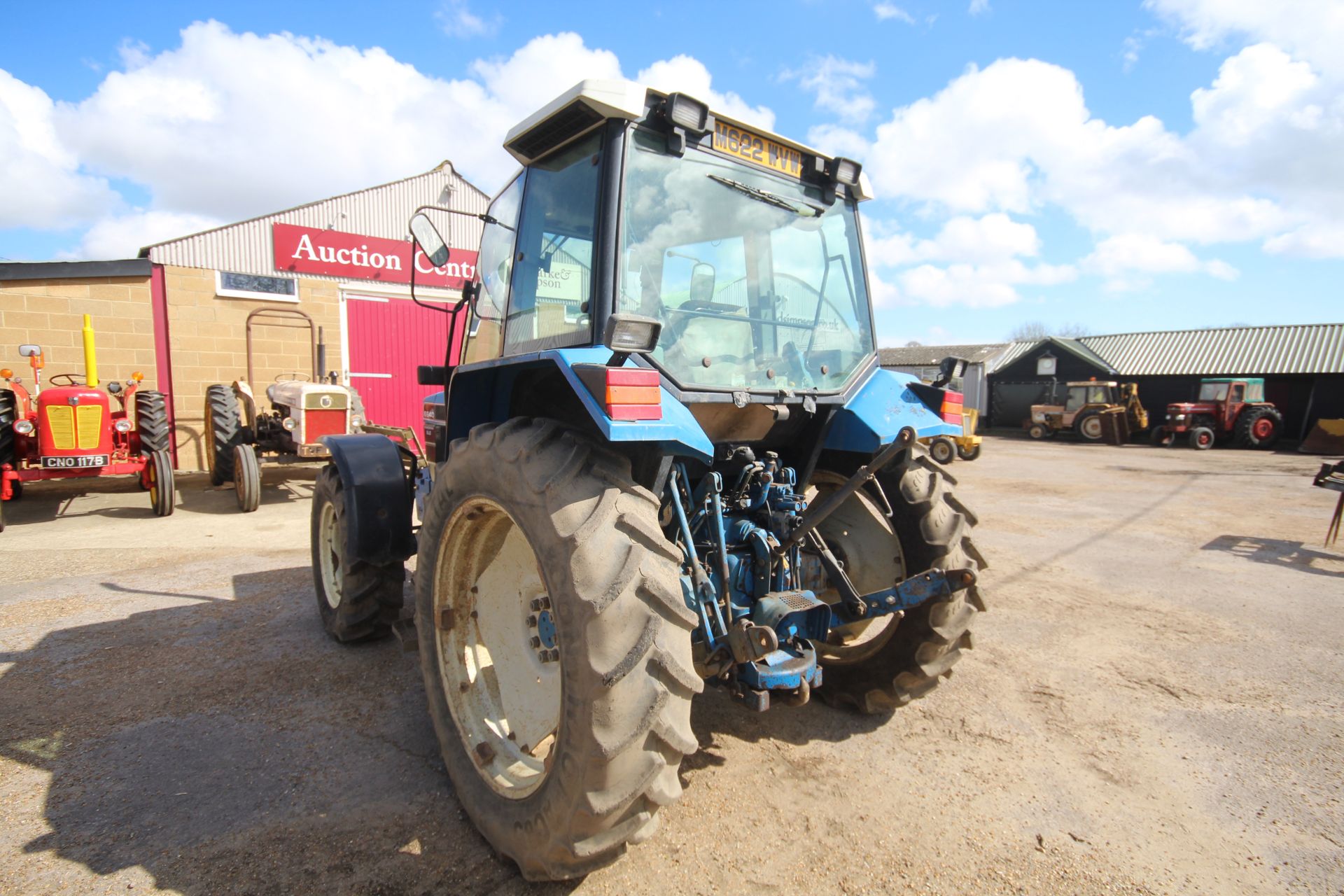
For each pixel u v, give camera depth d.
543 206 2.60
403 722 3.01
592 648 1.74
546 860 1.90
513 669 2.39
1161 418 24.67
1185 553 6.63
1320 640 4.30
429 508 2.53
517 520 2.00
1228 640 4.27
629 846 2.23
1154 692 3.52
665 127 2.41
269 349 10.90
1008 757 2.87
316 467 11.54
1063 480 12.32
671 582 1.83
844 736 3.00
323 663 3.61
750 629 2.03
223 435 8.66
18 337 9.09
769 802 2.51
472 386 2.84
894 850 2.27
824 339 2.93
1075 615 4.71
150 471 7.49
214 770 2.62
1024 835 2.37
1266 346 23.92
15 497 8.05
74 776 2.56
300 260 11.09
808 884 2.10
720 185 2.59
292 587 4.93
